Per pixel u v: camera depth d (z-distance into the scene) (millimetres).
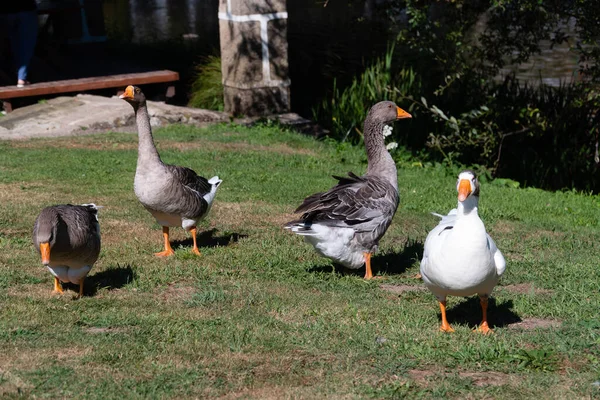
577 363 6020
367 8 29344
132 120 18703
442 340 6473
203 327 6754
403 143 18344
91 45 26453
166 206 8734
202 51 27219
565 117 16922
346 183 8508
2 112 19375
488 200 13211
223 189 12781
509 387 5531
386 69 19906
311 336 6555
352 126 18578
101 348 6156
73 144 16062
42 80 21484
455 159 17547
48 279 8164
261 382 5602
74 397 5250
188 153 15477
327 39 26703
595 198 14422
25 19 19438
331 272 8773
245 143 16969
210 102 22188
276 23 20328
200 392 5398
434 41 16453
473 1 16469
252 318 7043
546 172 16781
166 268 8586
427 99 18672
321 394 5363
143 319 6922
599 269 8961
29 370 5660
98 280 8195
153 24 32625
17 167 13758
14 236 9789
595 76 15156
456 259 6203
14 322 6715
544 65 24719
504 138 17656
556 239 10617
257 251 9422
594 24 14594
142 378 5613
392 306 7504
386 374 5777
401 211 11953
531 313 7406
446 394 5422
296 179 13719
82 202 11523
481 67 17438
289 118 20250
